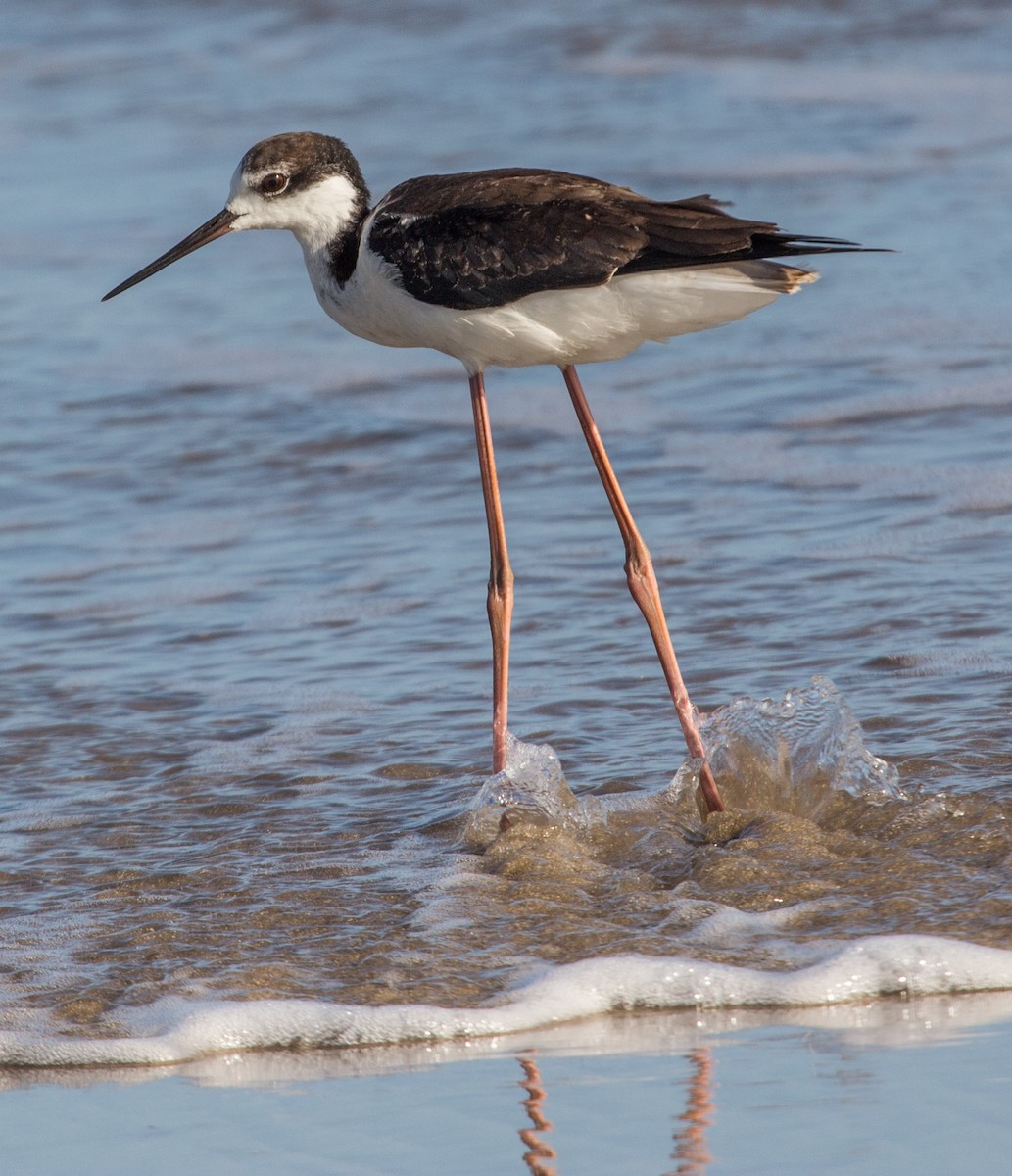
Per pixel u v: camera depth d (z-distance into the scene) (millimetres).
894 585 13102
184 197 26734
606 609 13258
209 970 8031
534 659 12414
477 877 8945
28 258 24438
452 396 19203
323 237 10445
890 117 28281
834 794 9594
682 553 14219
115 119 31297
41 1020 7656
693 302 9172
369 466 17234
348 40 34844
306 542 15320
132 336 21547
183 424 18594
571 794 9711
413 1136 6582
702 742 9766
